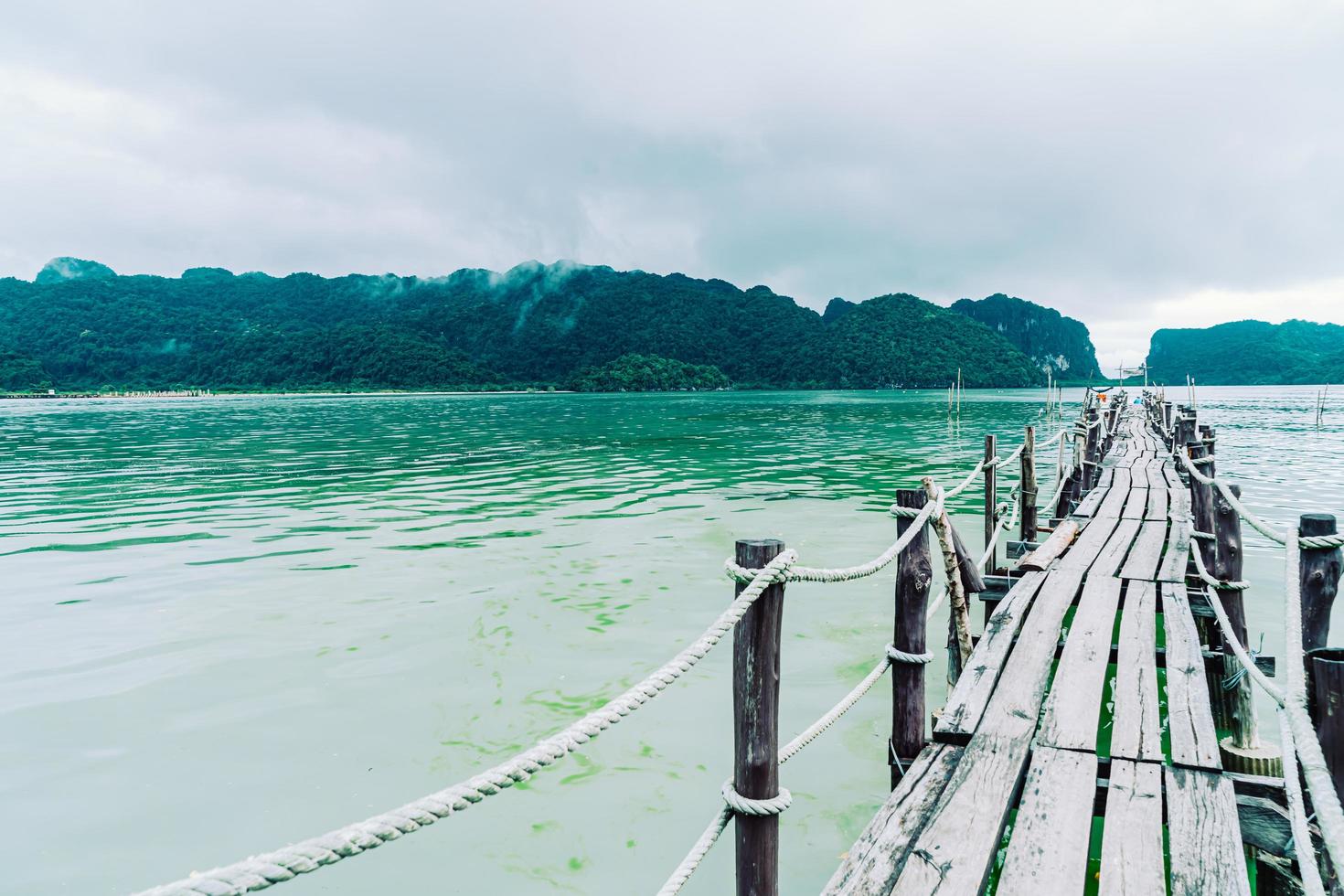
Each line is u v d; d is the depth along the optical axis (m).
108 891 4.09
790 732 5.90
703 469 22.72
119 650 7.51
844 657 7.34
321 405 102.31
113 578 10.22
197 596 9.30
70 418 63.12
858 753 5.59
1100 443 18.48
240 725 5.93
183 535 13.07
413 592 9.35
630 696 2.59
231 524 14.05
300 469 23.38
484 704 6.30
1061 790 3.36
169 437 38.66
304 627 8.12
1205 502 8.14
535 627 8.09
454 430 44.16
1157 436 23.48
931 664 7.39
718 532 12.82
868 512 14.70
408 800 4.94
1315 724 2.93
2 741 5.68
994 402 93.94
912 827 3.13
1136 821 3.13
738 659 3.01
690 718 6.09
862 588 9.60
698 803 4.96
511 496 17.31
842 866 2.93
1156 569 6.93
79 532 13.41
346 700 6.37
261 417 64.06
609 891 4.14
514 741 5.71
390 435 39.47
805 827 4.71
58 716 6.10
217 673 6.93
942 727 3.93
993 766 3.55
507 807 4.90
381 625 8.16
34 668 7.06
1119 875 2.78
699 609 8.67
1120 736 3.84
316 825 4.68
